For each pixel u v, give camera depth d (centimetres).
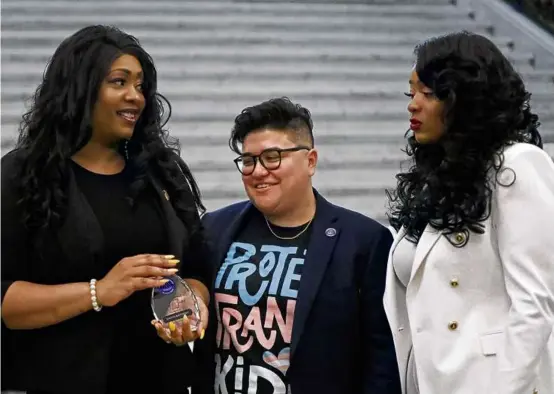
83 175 322
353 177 862
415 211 326
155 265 300
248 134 330
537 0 1162
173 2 1144
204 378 338
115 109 314
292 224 337
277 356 322
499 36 1178
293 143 328
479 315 307
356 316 330
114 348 321
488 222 305
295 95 963
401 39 1115
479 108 303
